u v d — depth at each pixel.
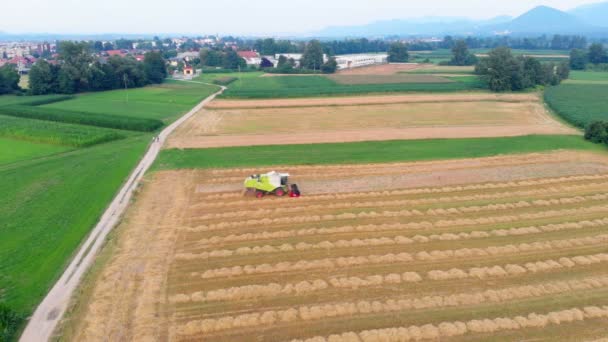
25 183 34.97
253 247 24.45
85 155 43.75
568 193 32.78
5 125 55.50
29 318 18.28
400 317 18.34
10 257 23.14
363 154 43.53
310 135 52.81
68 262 22.75
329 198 31.98
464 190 33.56
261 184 31.72
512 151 44.06
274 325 17.97
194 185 34.84
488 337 17.17
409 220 27.97
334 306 19.03
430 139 49.81
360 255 23.45
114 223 27.64
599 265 22.23
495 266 22.08
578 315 18.30
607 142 46.00
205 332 17.58
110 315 18.53
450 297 19.53
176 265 22.61
